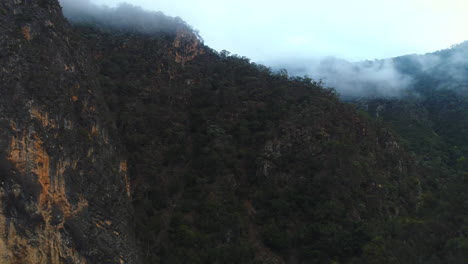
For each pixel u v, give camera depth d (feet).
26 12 112.88
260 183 188.24
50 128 103.76
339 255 159.12
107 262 111.45
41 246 91.97
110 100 191.42
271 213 176.96
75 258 99.91
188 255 145.28
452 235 134.62
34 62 106.42
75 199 106.73
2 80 96.84
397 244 140.05
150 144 186.60
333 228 164.96
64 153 106.42
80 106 124.57
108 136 144.87
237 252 153.28
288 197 182.39
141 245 142.00
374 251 145.07
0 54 99.09
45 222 94.53
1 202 87.51
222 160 188.85
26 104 98.73
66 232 99.50
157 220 156.35
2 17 104.78
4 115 93.91
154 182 173.27
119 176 145.07
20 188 91.15
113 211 126.11
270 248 166.30
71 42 140.87
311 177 189.06
